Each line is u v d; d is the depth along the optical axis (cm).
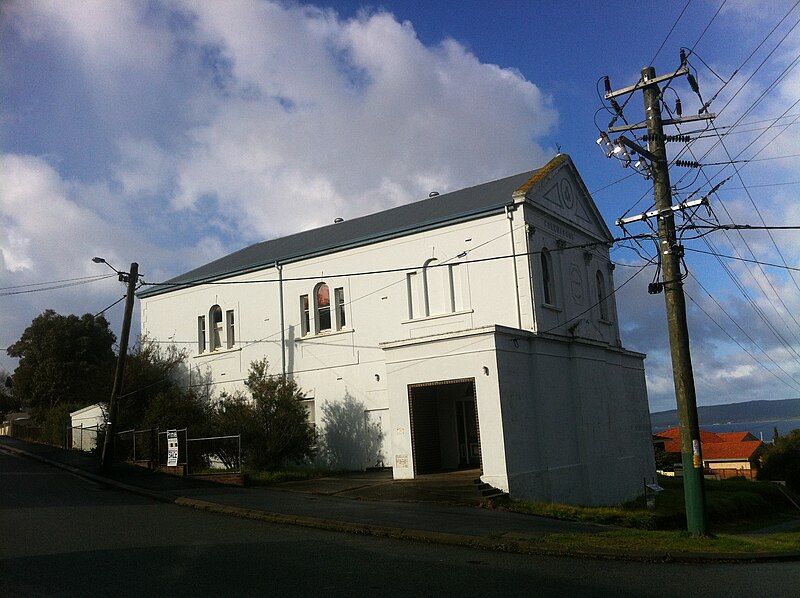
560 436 2338
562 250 2631
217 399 2906
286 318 2988
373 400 2675
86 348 4816
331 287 2858
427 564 1059
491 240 2456
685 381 1549
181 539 1269
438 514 1551
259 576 963
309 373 2880
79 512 1634
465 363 2097
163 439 2597
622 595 880
